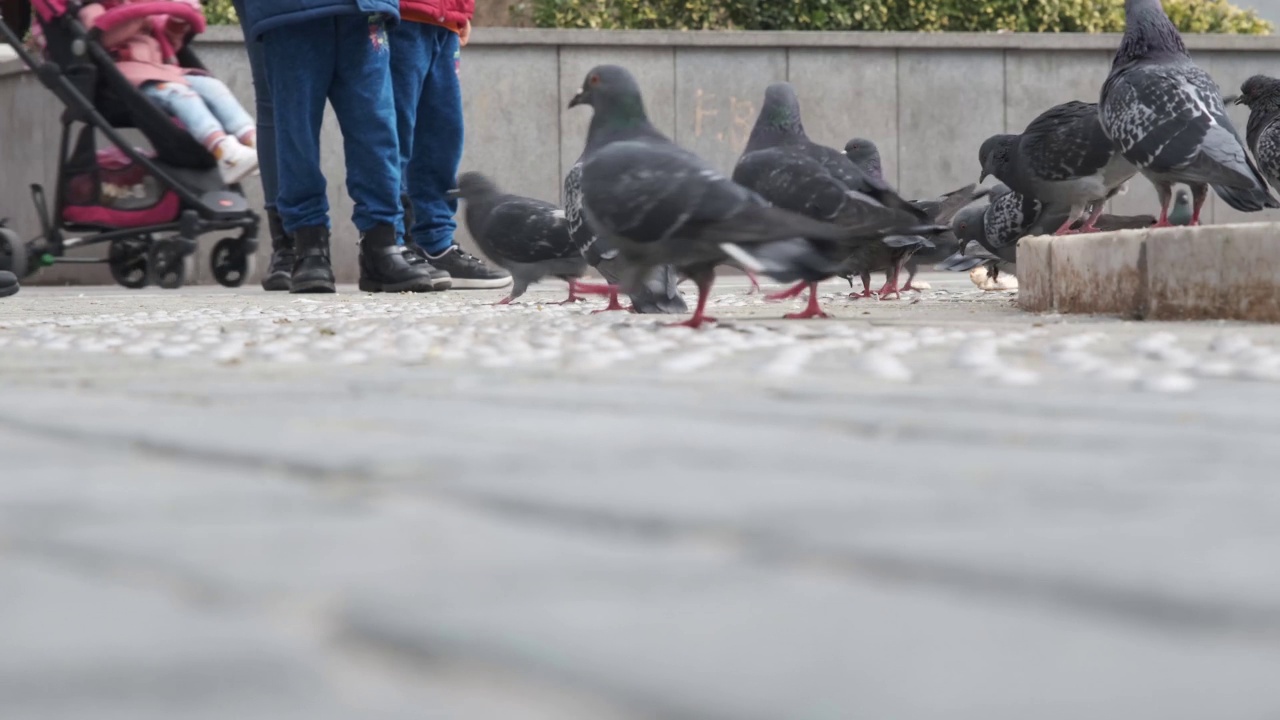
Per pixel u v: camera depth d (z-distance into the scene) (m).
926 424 2.29
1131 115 8.90
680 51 19.52
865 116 20.11
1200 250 5.79
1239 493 1.57
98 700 0.76
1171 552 1.18
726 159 19.73
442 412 2.56
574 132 19.38
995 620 0.93
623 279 5.61
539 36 19.14
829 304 8.84
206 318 7.37
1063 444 2.08
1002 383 3.11
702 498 1.53
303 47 11.27
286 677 0.81
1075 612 0.96
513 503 1.51
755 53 19.73
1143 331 5.10
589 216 5.43
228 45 18.50
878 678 0.77
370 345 4.60
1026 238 7.45
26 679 0.80
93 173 14.12
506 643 0.88
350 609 0.98
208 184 14.23
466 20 12.42
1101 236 6.41
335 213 19.12
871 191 7.52
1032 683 0.77
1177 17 22.84
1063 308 6.84
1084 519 1.38
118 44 13.91
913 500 1.51
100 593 1.06
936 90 20.31
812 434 2.19
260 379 3.38
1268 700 0.74
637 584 1.07
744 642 0.87
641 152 5.40
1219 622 0.92
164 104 13.90
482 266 12.91
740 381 3.20
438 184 12.73
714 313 7.24
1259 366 3.41
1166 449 2.02
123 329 6.14
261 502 1.54
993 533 1.29
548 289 12.78
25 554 1.23
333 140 19.08
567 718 0.74
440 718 0.74
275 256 13.38
